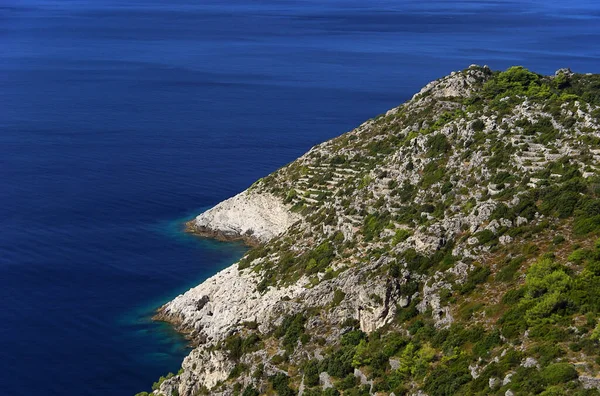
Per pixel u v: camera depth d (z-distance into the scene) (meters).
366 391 67.44
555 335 59.25
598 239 68.88
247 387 76.25
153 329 109.19
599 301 61.16
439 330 69.38
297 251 108.62
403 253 81.38
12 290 119.56
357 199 110.75
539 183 83.44
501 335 63.22
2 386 94.56
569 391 52.84
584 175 81.81
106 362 100.44
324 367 72.44
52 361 100.25
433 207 97.31
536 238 74.12
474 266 74.69
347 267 94.06
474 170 97.25
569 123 97.62
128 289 121.38
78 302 116.56
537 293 65.25
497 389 57.12
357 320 77.94
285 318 83.62
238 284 109.25
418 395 62.69
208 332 105.50
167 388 86.88
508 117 106.94
